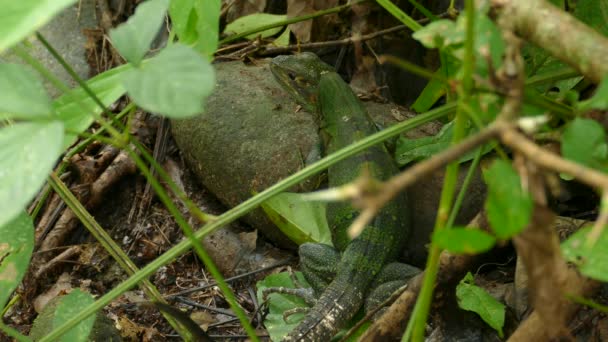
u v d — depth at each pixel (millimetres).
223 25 6930
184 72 1722
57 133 1716
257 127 5867
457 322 3871
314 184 5586
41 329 4277
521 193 1570
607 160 1944
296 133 5797
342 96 5773
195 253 5773
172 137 6492
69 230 5910
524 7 2070
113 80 2676
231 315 5215
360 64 6520
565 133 1999
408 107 6586
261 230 5816
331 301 4750
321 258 5094
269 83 6234
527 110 2342
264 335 5008
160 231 5941
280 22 6227
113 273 5699
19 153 1694
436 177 5293
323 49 6836
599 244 1936
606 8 3201
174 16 2592
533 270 1721
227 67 6457
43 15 1503
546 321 1791
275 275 5262
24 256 2854
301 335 4594
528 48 3475
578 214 4984
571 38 2012
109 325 4609
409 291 3039
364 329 4730
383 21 6531
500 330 3535
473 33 1852
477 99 2129
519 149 1389
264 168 5680
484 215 2797
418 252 5289
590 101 2035
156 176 6246
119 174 6141
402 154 5496
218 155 5875
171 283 5594
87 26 6910
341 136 5570
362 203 1264
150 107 1668
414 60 6570
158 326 5195
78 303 2885
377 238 5031
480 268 4797
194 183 6297
